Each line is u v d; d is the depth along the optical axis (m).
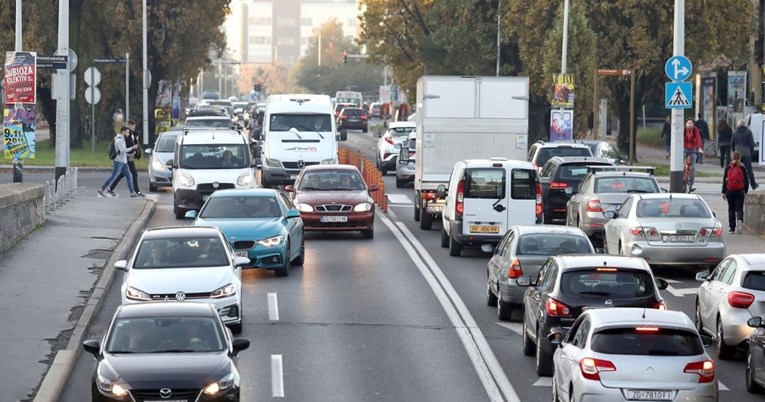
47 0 182.50
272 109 124.25
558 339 42.16
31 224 84.50
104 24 197.88
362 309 62.34
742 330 50.53
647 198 72.88
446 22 199.12
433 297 66.12
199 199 100.06
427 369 49.41
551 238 59.09
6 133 95.81
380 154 152.00
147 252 57.06
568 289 47.06
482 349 53.31
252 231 70.94
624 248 71.94
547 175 98.69
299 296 65.88
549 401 43.88
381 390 45.81
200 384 37.97
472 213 79.88
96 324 57.75
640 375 36.38
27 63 94.75
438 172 95.75
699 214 71.75
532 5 169.25
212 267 56.25
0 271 68.69
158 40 199.12
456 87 94.75
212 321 41.47
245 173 102.12
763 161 86.56
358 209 88.75
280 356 51.53
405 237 92.06
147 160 173.38
